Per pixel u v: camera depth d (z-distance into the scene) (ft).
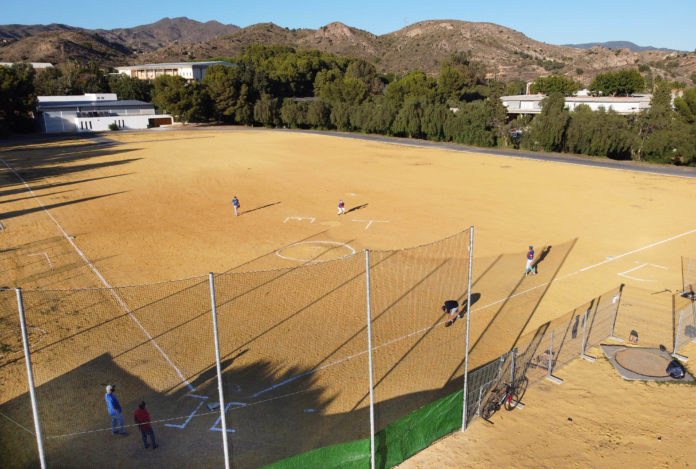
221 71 372.58
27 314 67.41
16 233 108.68
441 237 105.19
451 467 40.40
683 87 343.26
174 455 40.29
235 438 42.45
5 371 53.11
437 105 284.00
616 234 107.24
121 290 76.13
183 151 240.53
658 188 154.10
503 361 50.19
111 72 622.54
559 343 60.54
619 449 42.42
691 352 58.34
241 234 107.65
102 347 58.34
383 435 39.09
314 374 53.06
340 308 69.87
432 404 42.78
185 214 125.18
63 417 45.27
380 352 57.88
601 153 220.64
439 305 71.46
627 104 300.81
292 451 40.78
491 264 88.84
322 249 96.84
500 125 258.57
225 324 64.54
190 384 50.78
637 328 64.54
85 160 213.46
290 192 150.71
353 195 146.61
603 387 51.75
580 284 79.87
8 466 38.63
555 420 46.50
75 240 103.50
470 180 169.27
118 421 42.68
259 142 277.03
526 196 144.66
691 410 47.73
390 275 82.89
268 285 78.33
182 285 78.33
